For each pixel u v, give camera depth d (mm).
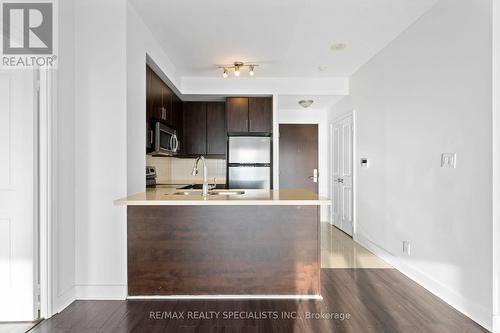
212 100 5359
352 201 4852
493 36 2137
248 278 2676
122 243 2652
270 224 2678
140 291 2664
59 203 2443
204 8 2812
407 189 3221
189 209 2668
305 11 2869
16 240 2275
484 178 2211
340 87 4945
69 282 2570
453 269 2523
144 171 3160
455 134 2502
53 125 2365
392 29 3248
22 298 2273
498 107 2133
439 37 2699
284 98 5219
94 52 2641
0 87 2275
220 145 5410
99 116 2641
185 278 2668
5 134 2277
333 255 3967
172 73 4254
